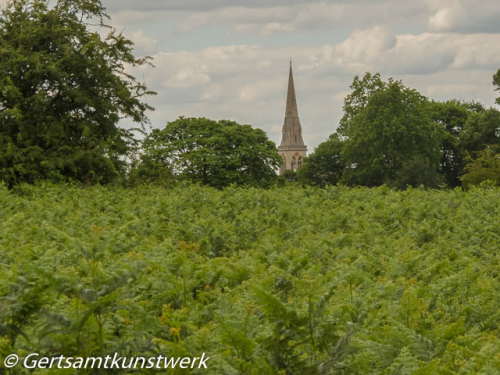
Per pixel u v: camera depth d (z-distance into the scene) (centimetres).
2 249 1955
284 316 1000
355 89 15375
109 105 6900
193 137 13462
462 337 1163
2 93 6506
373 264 1981
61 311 1134
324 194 4653
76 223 2814
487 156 11806
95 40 6762
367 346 1077
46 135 6450
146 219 3039
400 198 4272
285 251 2206
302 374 991
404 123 13675
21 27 6769
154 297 1327
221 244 2461
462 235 2631
